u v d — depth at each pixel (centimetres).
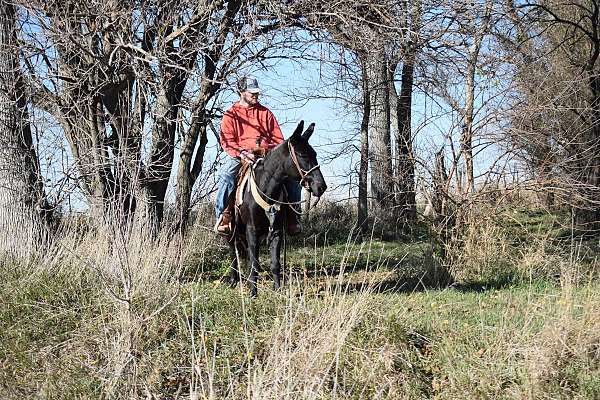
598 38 1973
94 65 1155
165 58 1072
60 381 635
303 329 670
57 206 1180
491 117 1274
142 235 938
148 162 1254
